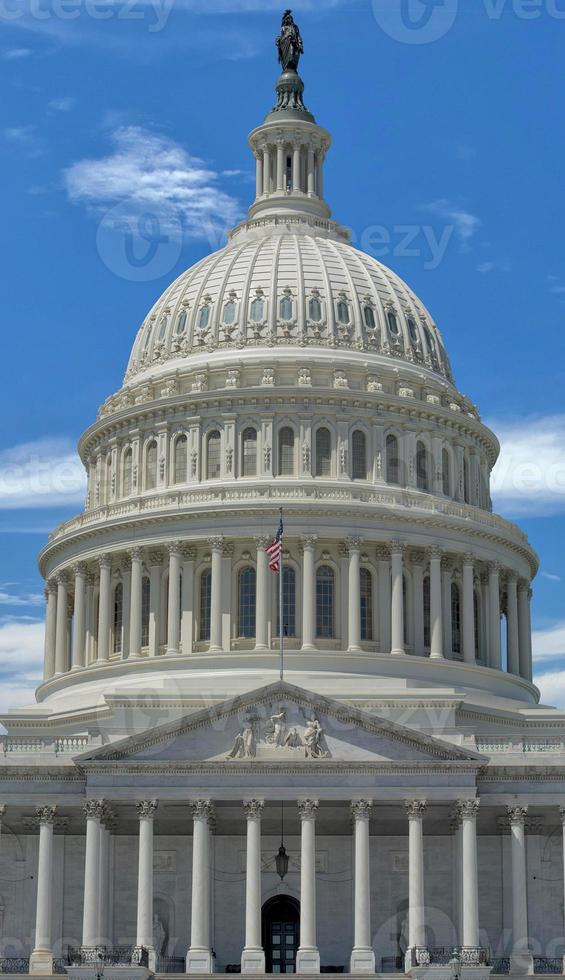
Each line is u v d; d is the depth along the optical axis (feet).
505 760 339.77
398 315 437.17
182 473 414.00
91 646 415.64
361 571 402.11
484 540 414.62
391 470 414.21
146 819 328.90
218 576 394.52
